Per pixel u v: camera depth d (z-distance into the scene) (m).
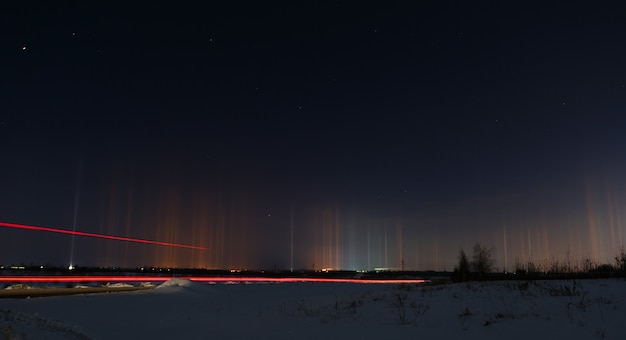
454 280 33.94
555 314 12.76
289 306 23.11
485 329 11.75
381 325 13.80
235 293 36.16
